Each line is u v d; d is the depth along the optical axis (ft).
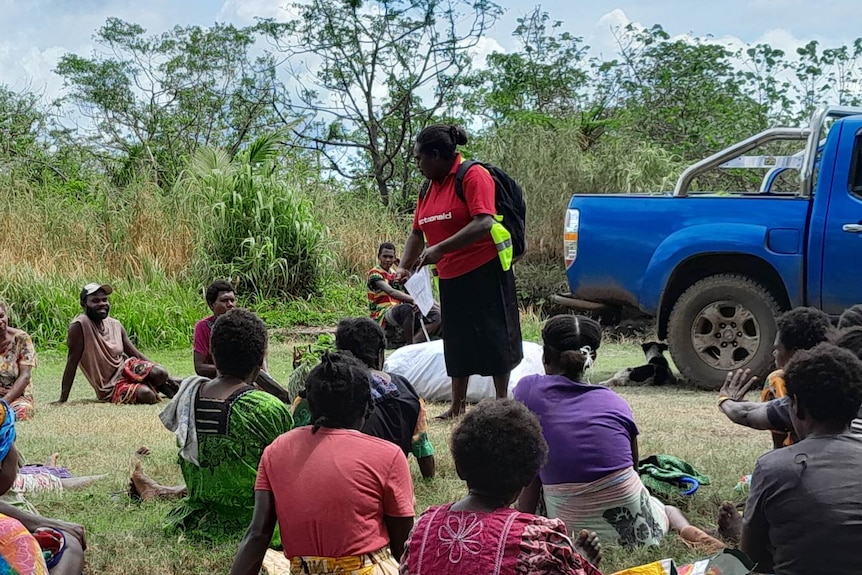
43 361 37.65
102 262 46.01
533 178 54.19
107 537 14.88
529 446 9.14
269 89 85.81
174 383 29.27
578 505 13.83
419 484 17.85
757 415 14.73
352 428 11.50
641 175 54.80
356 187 81.25
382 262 37.22
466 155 65.46
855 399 10.61
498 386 22.79
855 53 64.59
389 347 36.63
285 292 48.37
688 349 29.68
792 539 10.46
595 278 31.07
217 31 84.53
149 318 41.22
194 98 83.82
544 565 8.67
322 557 10.78
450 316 22.74
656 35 72.08
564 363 14.32
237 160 55.11
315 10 81.56
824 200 28.17
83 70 82.99
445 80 83.61
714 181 58.49
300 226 49.08
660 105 70.13
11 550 9.91
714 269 30.35
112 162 79.20
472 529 8.89
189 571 13.69
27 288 41.24
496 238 21.74
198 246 47.93
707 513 16.08
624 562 13.26
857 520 10.21
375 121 83.71
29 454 20.93
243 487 14.23
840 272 27.94
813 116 29.19
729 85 70.33
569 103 72.79
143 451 20.75
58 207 48.78
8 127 73.97
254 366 14.38
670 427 23.43
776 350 16.01
